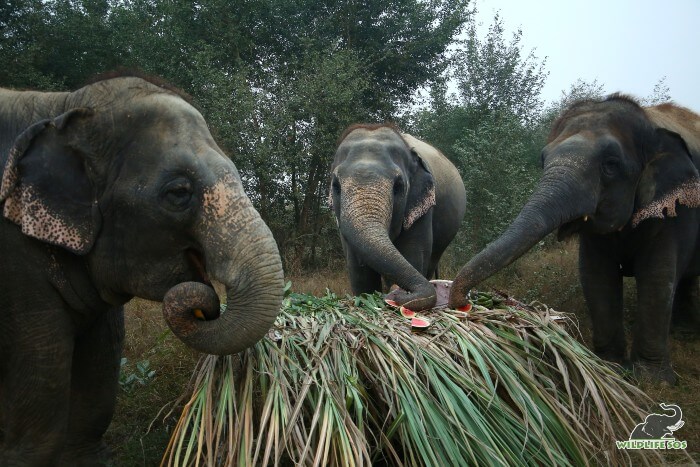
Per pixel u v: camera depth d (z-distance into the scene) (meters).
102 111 2.75
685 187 5.03
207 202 2.65
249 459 2.50
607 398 3.17
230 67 10.96
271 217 10.34
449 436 2.74
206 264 2.67
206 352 2.60
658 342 5.00
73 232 2.70
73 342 2.96
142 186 2.67
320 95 10.25
